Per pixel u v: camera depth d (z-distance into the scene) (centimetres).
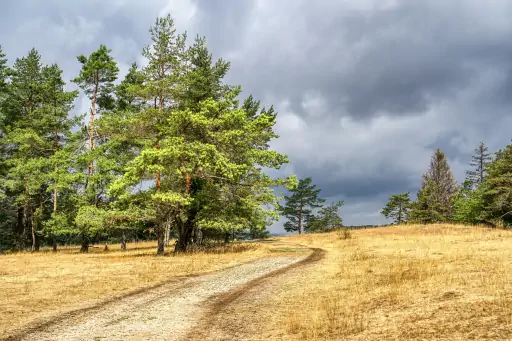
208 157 2786
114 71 4000
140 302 1208
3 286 1453
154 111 2945
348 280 1376
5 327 944
